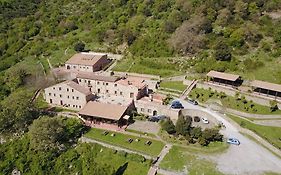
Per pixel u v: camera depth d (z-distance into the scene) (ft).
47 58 511.40
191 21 476.54
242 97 348.38
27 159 313.53
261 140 295.48
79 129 328.70
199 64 415.44
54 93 376.07
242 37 428.56
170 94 374.02
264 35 437.58
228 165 269.85
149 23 526.57
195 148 290.35
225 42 431.02
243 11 475.31
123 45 504.84
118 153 292.40
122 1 626.64
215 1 513.86
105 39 531.50
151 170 270.87
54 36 602.03
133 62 453.58
